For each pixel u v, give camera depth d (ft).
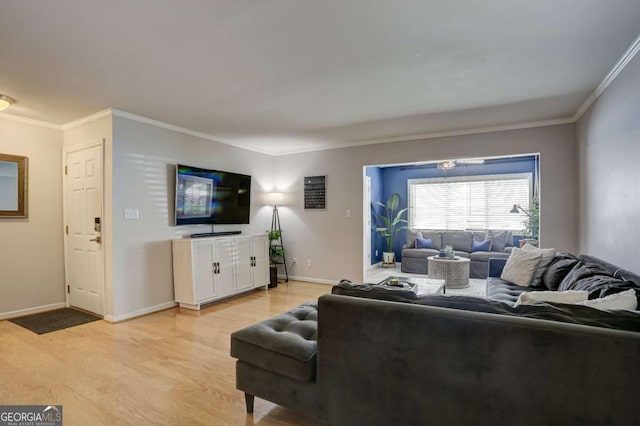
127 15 6.09
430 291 11.52
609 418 3.85
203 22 6.36
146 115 12.41
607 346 3.85
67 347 9.55
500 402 4.34
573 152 12.92
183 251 13.37
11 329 11.02
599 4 5.87
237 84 9.48
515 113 12.33
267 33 6.79
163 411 6.48
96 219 12.24
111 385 7.45
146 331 10.87
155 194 13.17
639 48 7.23
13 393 7.13
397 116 12.62
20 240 12.51
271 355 6.03
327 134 15.46
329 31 6.73
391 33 6.82
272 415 6.40
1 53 7.53
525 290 10.15
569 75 8.95
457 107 11.60
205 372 8.07
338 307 5.46
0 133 12.01
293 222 19.15
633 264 7.64
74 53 7.57
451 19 6.33
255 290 16.61
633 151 7.60
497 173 23.44
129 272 12.22
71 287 13.47
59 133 13.56
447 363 4.65
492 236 21.85
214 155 15.90
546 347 4.10
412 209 25.91
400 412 4.99
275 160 19.70
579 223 12.45
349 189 17.49
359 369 5.29
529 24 6.52
